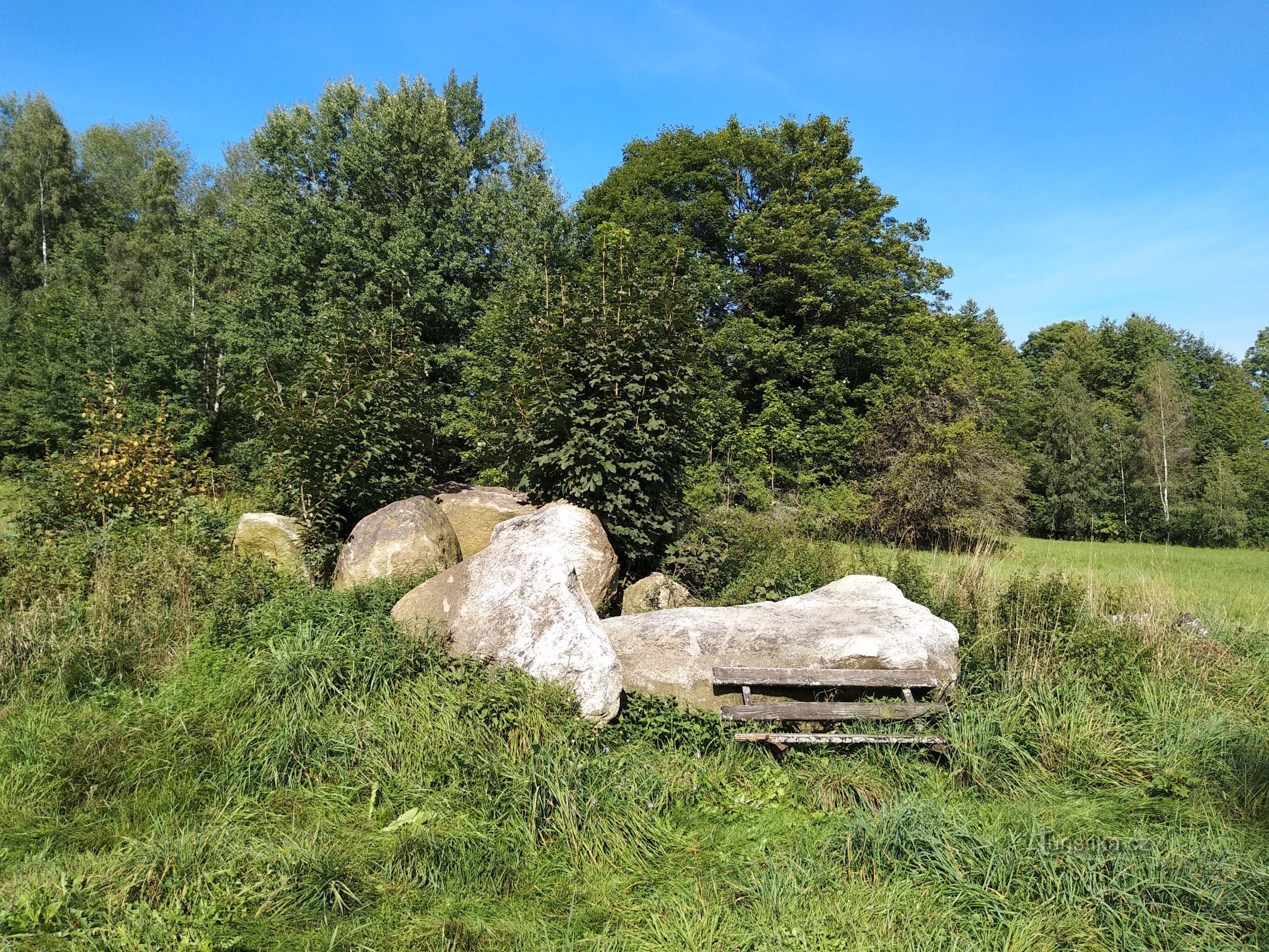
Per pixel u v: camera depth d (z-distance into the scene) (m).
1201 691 6.42
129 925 3.26
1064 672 6.15
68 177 38.66
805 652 5.79
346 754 4.84
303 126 24.30
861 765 5.04
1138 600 8.08
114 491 10.10
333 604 6.46
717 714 5.45
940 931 3.32
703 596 8.45
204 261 32.19
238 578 7.09
